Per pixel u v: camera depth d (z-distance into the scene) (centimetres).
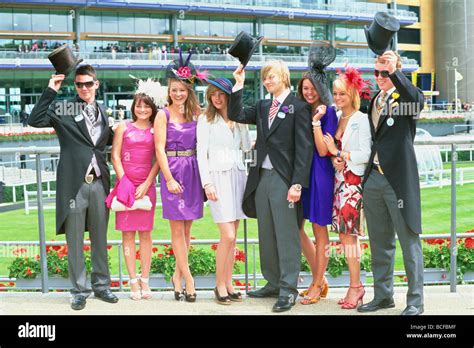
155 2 3681
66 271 568
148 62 3475
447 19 4800
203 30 4000
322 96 384
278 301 374
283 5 4072
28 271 573
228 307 383
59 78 382
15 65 3188
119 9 3700
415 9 4834
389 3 4609
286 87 386
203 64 3550
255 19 4112
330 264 554
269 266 399
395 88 351
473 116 3769
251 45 368
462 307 375
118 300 399
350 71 372
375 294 374
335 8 4247
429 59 4894
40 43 3519
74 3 3447
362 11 4369
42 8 3488
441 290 421
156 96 399
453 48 4788
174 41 3875
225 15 3991
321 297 404
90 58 3350
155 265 574
